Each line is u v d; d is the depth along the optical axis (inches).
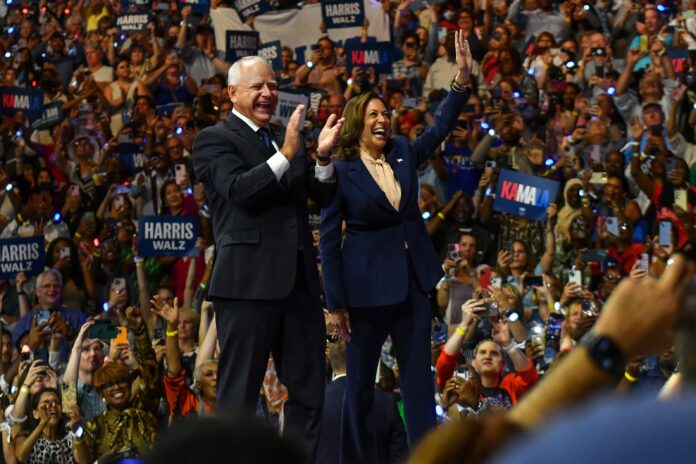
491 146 553.3
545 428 43.3
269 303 233.3
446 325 437.7
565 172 540.4
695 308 51.6
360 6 650.8
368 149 262.4
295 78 650.8
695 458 41.4
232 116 240.8
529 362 361.7
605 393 53.0
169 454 53.8
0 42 797.9
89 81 687.1
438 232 524.1
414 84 642.2
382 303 253.9
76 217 604.1
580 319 390.9
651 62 604.1
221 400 234.7
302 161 239.0
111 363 361.1
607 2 656.4
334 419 283.1
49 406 370.6
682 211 508.4
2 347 477.1
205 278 497.0
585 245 499.2
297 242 235.1
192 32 740.7
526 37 658.2
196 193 576.7
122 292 508.4
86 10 794.8
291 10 738.8
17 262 531.5
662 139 543.8
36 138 673.0
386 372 375.2
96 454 359.9
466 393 347.9
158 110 656.4
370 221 257.1
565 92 580.4
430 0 675.4
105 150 631.8
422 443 54.6
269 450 54.1
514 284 472.4
